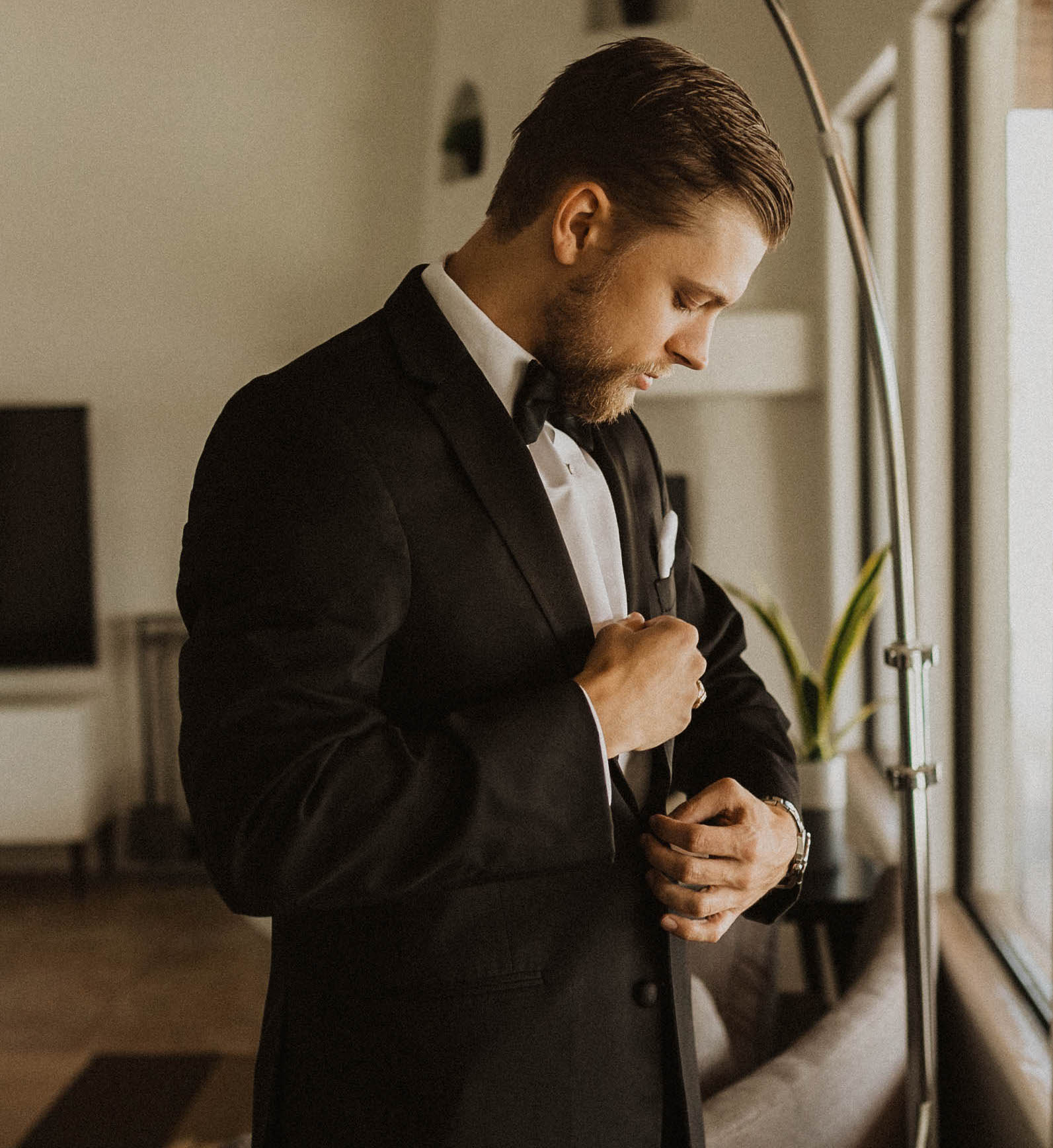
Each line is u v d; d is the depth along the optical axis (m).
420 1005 0.87
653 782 1.00
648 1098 0.93
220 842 0.78
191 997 3.44
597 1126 0.90
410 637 0.87
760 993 1.89
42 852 4.68
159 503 4.57
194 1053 3.04
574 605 0.90
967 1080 1.90
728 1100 1.29
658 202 0.85
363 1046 0.89
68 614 4.43
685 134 0.85
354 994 0.89
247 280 4.52
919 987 1.22
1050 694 2.01
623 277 0.88
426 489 0.86
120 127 4.47
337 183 4.50
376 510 0.83
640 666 0.87
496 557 0.88
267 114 4.48
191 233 4.51
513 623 0.88
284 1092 0.94
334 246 4.52
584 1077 0.90
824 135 1.18
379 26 4.47
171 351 4.54
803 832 1.01
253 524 0.82
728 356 3.41
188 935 3.95
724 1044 1.47
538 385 0.91
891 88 2.91
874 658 3.29
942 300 2.33
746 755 1.09
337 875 0.78
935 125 2.30
